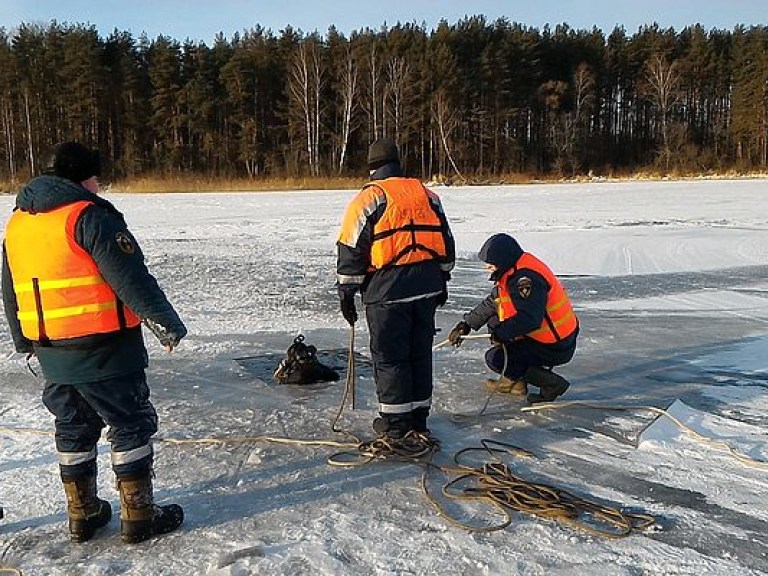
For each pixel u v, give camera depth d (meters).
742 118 63.69
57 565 3.22
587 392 5.77
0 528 3.56
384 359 4.55
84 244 3.16
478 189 36.69
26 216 3.25
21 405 5.48
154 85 57.81
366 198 4.44
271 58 60.78
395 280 4.45
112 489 3.98
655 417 5.16
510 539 3.42
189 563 3.23
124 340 3.31
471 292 10.20
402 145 58.94
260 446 4.63
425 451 4.46
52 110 56.94
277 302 9.51
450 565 3.19
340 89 57.03
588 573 3.13
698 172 55.06
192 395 5.74
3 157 56.22
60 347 3.25
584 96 66.69
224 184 42.50
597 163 64.31
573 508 3.69
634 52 71.06
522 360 5.51
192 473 4.22
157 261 12.54
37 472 4.21
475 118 60.50
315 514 3.70
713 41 71.75
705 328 8.05
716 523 3.60
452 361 6.71
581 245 14.22
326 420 5.14
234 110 58.44
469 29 65.75
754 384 5.96
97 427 3.48
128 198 30.61
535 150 64.19
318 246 14.59
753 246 14.13
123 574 3.14
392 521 3.61
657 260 12.74
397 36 61.66
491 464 4.27
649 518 3.62
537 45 66.56
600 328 8.05
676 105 70.69
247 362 6.72
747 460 4.33
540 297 5.19
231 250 13.97
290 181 43.38
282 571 3.14
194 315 8.77
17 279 3.26
